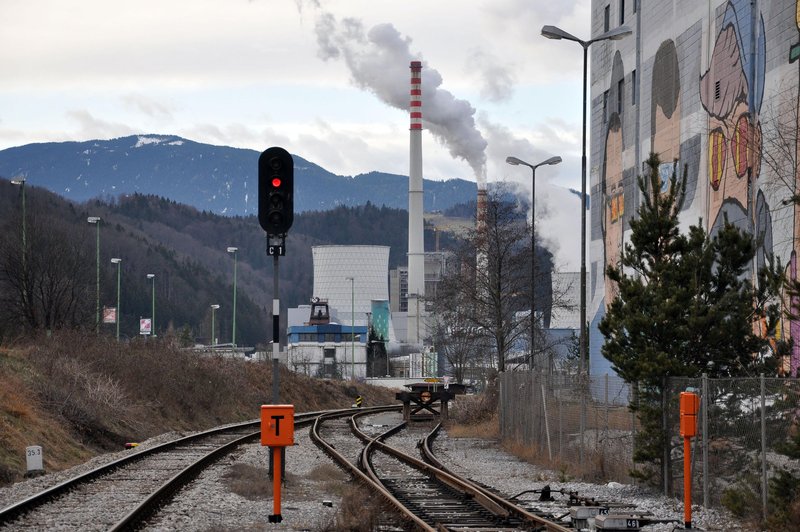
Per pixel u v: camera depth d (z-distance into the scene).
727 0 50.19
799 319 20.41
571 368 65.75
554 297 69.06
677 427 24.22
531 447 37.97
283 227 24.08
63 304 75.06
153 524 18.52
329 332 172.62
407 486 26.16
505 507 20.67
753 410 21.45
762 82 45.69
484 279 61.22
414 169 191.88
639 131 66.00
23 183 73.81
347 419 67.88
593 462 29.70
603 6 75.00
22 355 47.62
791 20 42.69
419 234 192.25
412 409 72.62
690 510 19.66
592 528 18.31
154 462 32.00
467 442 46.69
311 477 28.59
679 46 57.94
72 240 105.31
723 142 50.53
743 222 47.38
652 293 25.12
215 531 17.48
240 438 42.06
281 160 23.97
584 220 45.72
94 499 22.34
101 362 54.25
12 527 17.94
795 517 18.25
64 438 37.19
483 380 70.88
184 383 61.00
